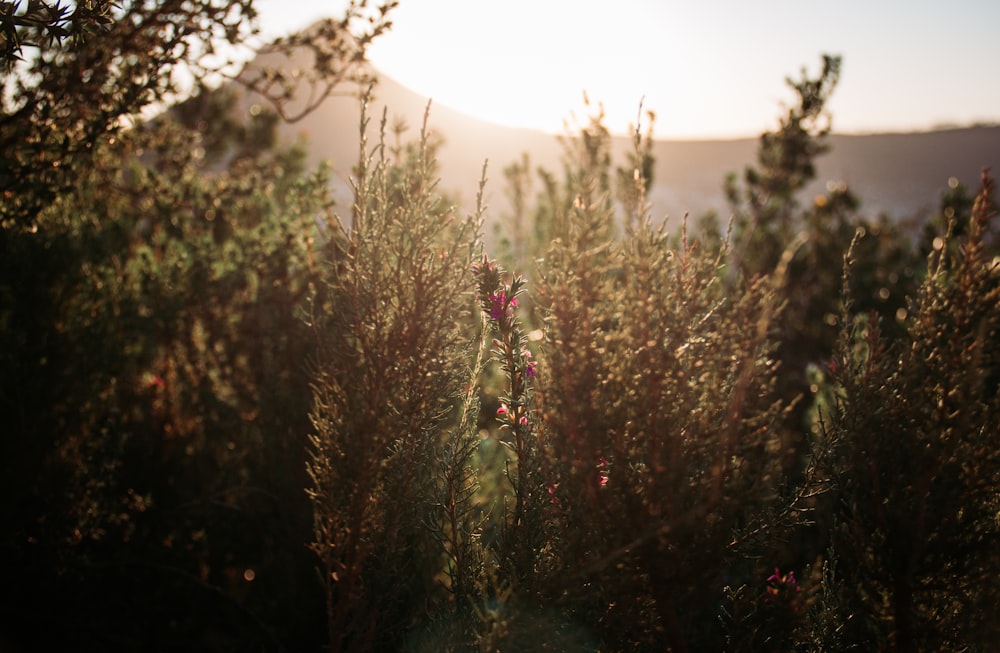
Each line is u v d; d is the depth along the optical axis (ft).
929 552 6.35
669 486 6.04
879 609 6.64
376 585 7.74
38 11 8.63
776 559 7.89
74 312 11.51
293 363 12.39
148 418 13.35
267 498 12.65
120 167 14.87
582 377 6.11
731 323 6.23
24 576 10.21
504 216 21.75
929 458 6.28
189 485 12.92
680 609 6.48
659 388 6.10
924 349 6.70
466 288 7.39
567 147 9.36
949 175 176.65
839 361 7.00
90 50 10.66
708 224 21.84
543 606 6.35
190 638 11.34
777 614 6.40
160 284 13.38
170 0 10.46
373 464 6.95
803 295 20.84
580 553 6.32
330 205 12.25
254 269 13.12
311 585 11.05
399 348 6.98
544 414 6.40
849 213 25.41
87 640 10.39
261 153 25.30
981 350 6.25
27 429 10.51
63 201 12.61
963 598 6.43
